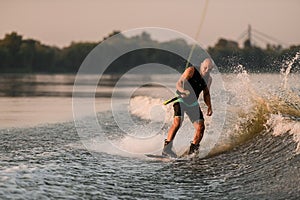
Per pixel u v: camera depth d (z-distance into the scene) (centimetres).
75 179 2284
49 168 2473
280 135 2802
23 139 3381
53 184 2183
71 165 2561
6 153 2858
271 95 3538
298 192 1970
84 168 2503
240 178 2280
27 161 2628
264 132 2964
